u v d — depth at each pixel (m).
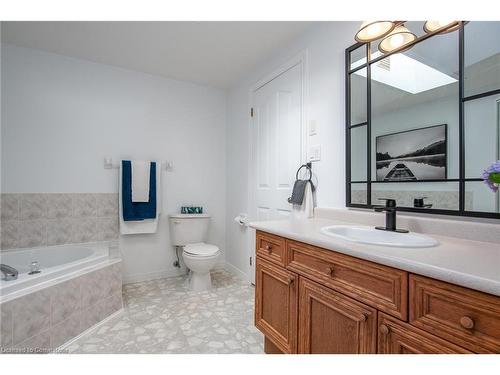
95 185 2.47
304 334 1.14
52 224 2.28
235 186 2.96
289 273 1.25
